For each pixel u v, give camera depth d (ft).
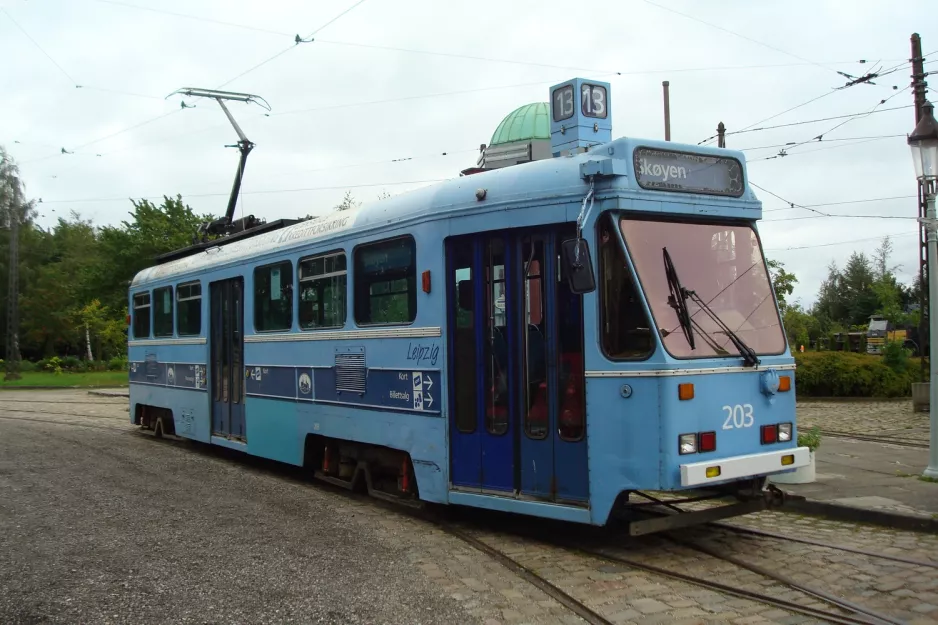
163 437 47.98
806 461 21.43
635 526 19.17
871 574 18.97
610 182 20.36
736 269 21.95
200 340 40.91
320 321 30.45
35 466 36.19
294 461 32.07
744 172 22.66
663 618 16.08
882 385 68.33
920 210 65.57
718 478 19.49
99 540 22.18
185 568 19.36
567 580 18.65
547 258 21.68
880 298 107.34
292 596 17.25
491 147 83.20
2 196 189.98
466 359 23.50
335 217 30.30
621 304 20.13
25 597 17.17
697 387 19.69
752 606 16.80
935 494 26.86
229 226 44.86
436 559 20.57
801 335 109.81
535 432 21.74
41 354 197.77
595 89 25.70
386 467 28.04
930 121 30.32
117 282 126.82
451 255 24.06
